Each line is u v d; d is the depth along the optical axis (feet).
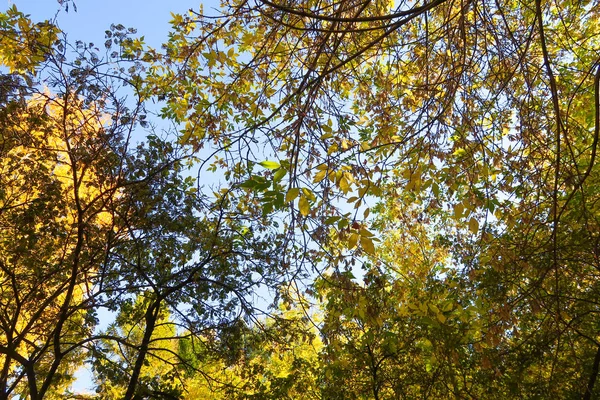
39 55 21.90
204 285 33.68
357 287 16.29
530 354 25.82
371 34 18.97
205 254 33.50
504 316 17.28
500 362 25.71
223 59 18.20
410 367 30.25
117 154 28.58
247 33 18.56
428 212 26.02
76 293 34.53
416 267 31.17
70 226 29.50
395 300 24.63
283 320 32.50
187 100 20.79
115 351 35.37
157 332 40.73
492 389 27.04
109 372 29.12
